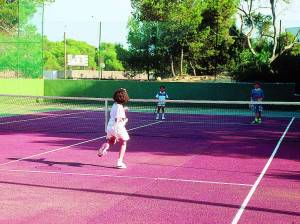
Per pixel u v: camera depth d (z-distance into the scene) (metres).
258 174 9.27
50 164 10.12
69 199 7.18
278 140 14.80
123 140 9.65
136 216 6.33
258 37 44.19
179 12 44.78
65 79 33.97
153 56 39.91
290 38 41.94
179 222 6.08
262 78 32.34
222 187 8.09
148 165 10.13
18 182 8.30
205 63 44.88
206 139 14.84
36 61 32.16
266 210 6.68
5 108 27.55
